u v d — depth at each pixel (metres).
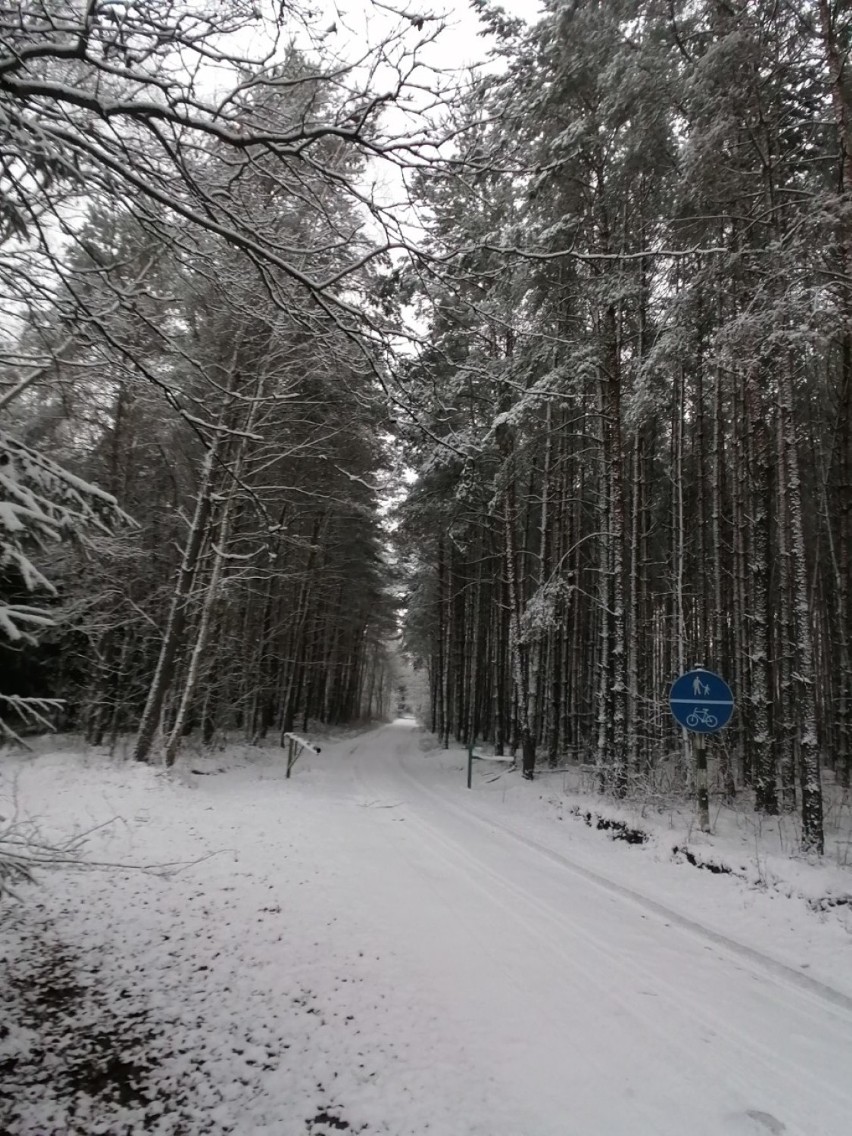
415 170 3.94
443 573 27.00
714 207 10.27
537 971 4.65
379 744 30.31
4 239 3.97
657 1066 3.50
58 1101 3.01
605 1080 3.34
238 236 3.67
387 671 73.62
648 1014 4.09
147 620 13.80
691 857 7.82
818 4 8.62
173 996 4.04
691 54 10.27
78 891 5.84
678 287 10.88
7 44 3.14
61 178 3.60
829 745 18.95
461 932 5.34
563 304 11.76
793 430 8.38
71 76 4.36
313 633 28.05
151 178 4.04
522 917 5.80
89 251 4.16
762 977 4.76
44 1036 3.54
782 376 8.19
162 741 14.34
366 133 3.95
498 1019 3.92
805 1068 3.55
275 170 4.80
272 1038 3.61
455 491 16.72
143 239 5.83
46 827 7.92
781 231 8.62
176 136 3.83
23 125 3.25
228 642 17.38
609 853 8.55
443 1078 3.29
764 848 8.11
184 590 13.30
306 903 5.84
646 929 5.69
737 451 14.73
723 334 7.88
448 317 4.89
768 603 10.63
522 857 8.23
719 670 14.17
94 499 3.95
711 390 15.47
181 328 11.08
